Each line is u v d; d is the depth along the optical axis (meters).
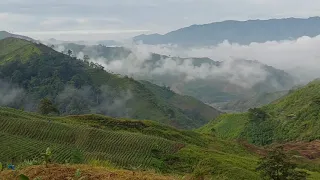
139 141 66.00
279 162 39.03
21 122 67.75
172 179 14.10
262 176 39.28
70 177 13.00
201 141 91.00
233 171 37.59
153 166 54.81
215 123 165.38
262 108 170.75
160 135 84.69
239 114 160.88
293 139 125.19
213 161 40.03
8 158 49.00
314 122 126.75
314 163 81.25
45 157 14.54
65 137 65.56
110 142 65.00
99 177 13.12
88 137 65.75
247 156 82.94
